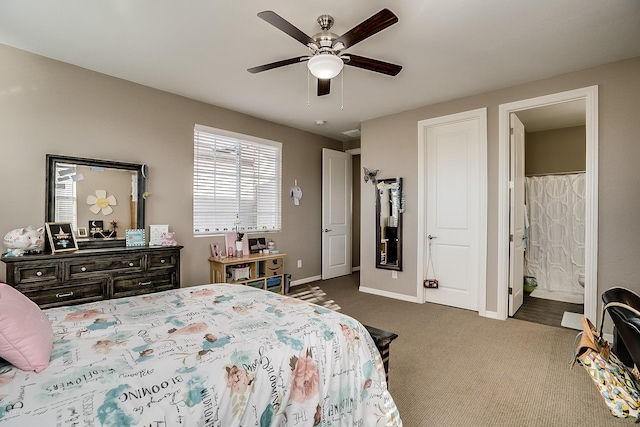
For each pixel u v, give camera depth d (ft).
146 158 11.10
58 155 9.21
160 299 6.12
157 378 3.23
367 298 14.14
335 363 4.48
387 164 14.53
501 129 11.37
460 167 12.67
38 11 6.93
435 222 13.38
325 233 17.99
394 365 7.96
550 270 15.48
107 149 10.20
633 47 8.44
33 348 3.34
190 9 6.89
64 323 4.72
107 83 10.20
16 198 8.59
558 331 10.21
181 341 4.07
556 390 6.85
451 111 12.55
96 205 9.92
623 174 9.12
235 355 3.75
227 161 13.78
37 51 8.75
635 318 4.09
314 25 7.50
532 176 15.99
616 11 6.84
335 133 17.95
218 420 3.22
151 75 10.26
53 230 8.88
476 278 12.27
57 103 9.25
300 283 16.90
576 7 6.72
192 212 12.41
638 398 4.20
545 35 7.84
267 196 15.46
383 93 11.82
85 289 8.80
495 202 11.53
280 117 14.87
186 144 12.23
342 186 19.01
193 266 12.45
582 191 14.79
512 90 11.12
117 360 3.53
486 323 10.96
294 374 4.00
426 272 13.52
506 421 5.85
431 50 8.61
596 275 9.48
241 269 13.14
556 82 10.24
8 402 2.71
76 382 3.07
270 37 8.02
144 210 10.87
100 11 6.94
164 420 2.87
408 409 6.19
